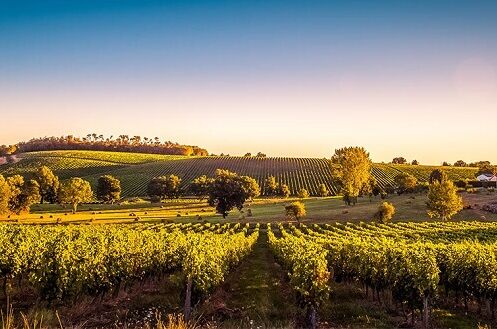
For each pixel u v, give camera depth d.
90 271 20.20
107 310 19.42
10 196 83.38
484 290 20.73
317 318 18.86
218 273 22.38
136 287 25.80
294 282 20.83
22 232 36.34
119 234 34.03
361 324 18.61
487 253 23.25
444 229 59.84
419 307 19.69
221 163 176.38
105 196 116.25
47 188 116.88
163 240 32.84
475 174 157.62
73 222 75.25
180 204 112.00
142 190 138.38
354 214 83.88
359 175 97.50
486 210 83.06
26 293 21.77
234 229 70.94
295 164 176.50
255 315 19.30
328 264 30.47
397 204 94.44
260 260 41.69
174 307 20.11
